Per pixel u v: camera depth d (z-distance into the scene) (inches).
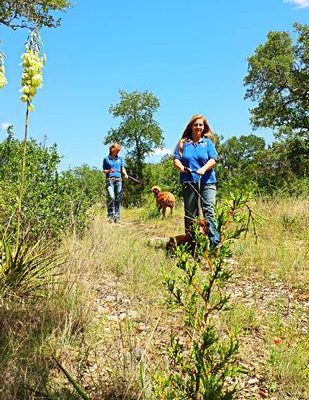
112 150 494.9
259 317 185.3
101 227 320.5
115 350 146.6
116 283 210.8
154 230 418.3
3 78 189.0
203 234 90.4
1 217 245.8
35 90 191.9
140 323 170.2
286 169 1326.3
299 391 135.0
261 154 1400.1
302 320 186.7
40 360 131.9
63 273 186.4
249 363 146.4
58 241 244.7
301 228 355.9
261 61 1454.2
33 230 241.1
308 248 297.7
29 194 260.5
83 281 188.9
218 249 88.4
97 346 149.2
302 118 1467.8
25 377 121.0
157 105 2119.8
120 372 133.0
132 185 1001.5
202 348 87.5
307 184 520.1
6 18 607.8
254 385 136.6
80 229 289.6
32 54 189.0
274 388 134.3
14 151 299.1
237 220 88.1
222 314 175.9
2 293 167.5
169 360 137.6
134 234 346.0
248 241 306.5
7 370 125.3
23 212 250.2
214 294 191.0
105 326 165.3
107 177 493.0
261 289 225.6
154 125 2113.7
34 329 149.6
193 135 280.2
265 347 157.3
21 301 166.7
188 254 89.9
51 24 639.1
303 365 145.7
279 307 198.1
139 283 208.7
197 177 268.4
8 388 118.2
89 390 125.0
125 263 241.0
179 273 209.5
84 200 305.9
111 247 267.0
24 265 178.7
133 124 2060.8
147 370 132.6
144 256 256.7
